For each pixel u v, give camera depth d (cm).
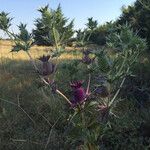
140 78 115
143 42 44
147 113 91
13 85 137
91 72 44
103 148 78
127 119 90
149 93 109
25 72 171
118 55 44
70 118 46
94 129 46
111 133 83
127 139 82
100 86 44
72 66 46
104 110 45
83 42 47
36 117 99
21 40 43
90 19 48
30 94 116
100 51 42
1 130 93
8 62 212
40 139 86
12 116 101
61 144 81
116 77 42
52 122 91
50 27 42
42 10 41
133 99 105
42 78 44
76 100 44
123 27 45
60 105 93
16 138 87
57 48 43
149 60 148
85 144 47
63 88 79
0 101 113
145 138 81
